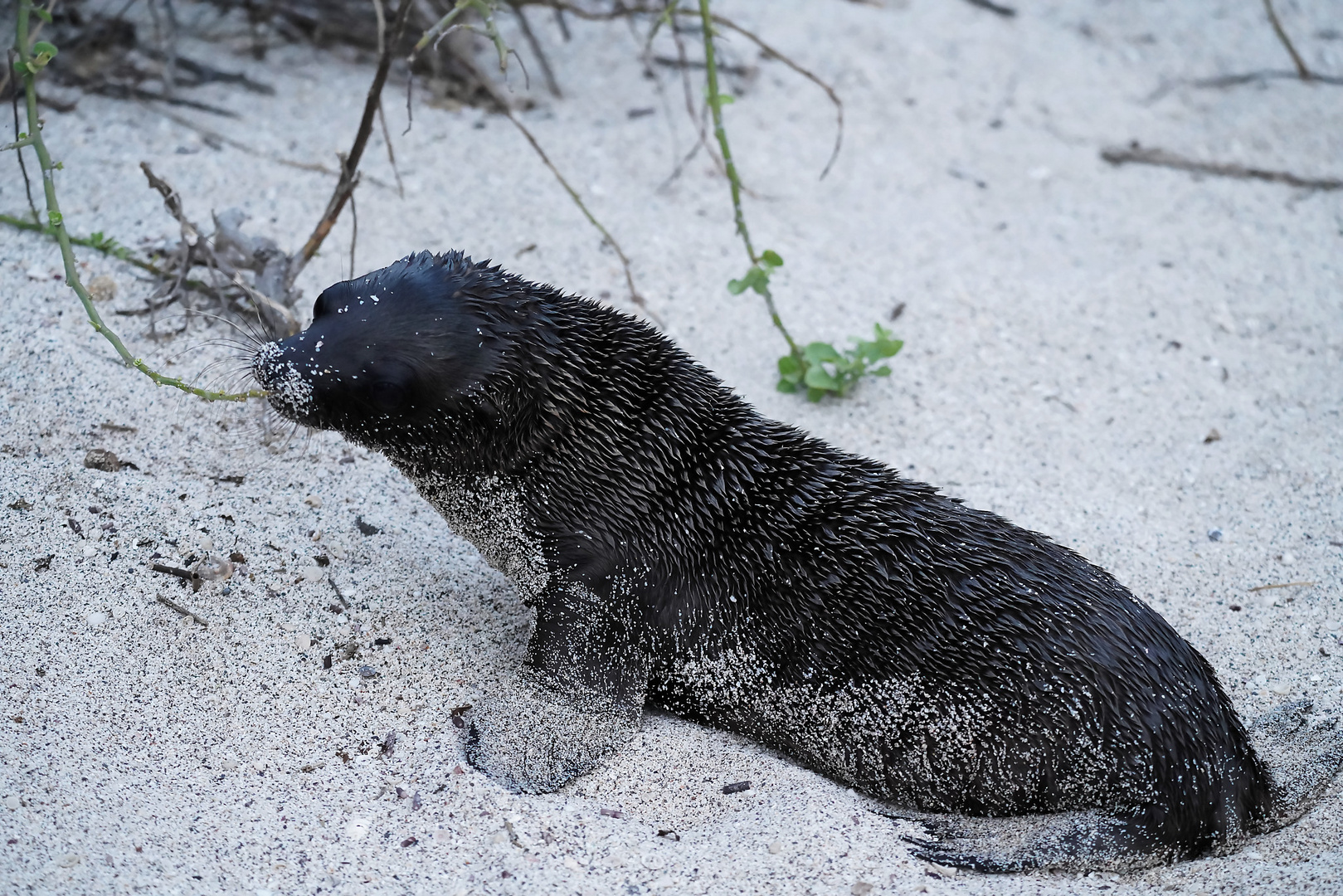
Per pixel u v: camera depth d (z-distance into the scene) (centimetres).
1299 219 360
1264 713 290
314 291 321
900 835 274
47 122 343
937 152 372
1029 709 272
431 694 282
